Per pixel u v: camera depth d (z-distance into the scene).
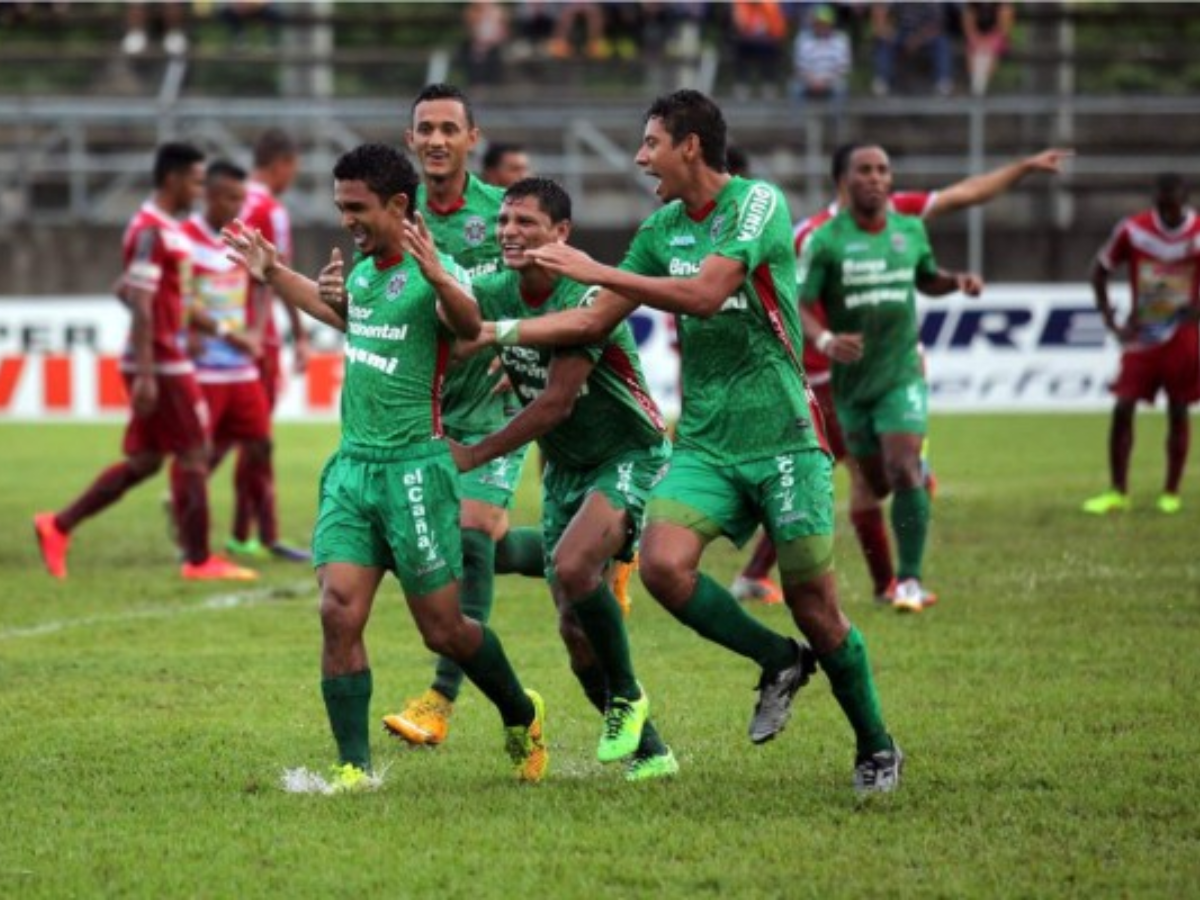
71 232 91.00
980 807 23.86
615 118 93.75
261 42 110.19
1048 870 21.09
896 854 21.73
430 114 29.55
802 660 25.03
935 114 99.75
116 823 23.48
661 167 24.52
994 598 41.25
